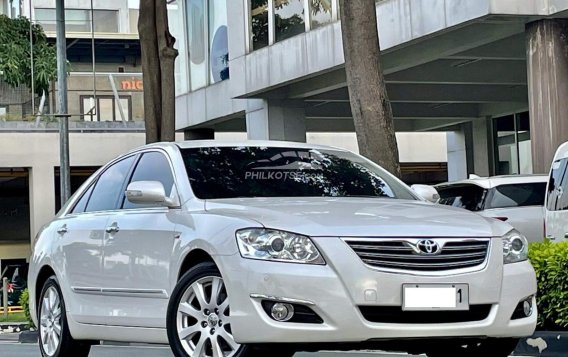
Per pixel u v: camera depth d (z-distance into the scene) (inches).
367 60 585.3
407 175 2052.2
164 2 825.5
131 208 366.3
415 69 1049.5
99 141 1660.9
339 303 287.6
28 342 755.4
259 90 1098.7
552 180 597.3
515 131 1327.5
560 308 452.8
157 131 828.0
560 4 752.3
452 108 1330.0
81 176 1808.6
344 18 589.9
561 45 779.4
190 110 1316.4
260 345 295.9
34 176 1643.7
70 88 1659.7
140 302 346.9
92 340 385.4
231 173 353.1
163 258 333.4
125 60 2485.2
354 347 306.0
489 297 303.0
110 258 363.6
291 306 289.6
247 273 293.6
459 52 938.7
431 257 296.4
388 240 294.4
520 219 673.0
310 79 1087.0
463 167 1450.5
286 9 1063.0
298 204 320.8
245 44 1127.6
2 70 1701.5
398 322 293.3
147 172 370.6
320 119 1370.6
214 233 308.7
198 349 310.7
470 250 304.5
